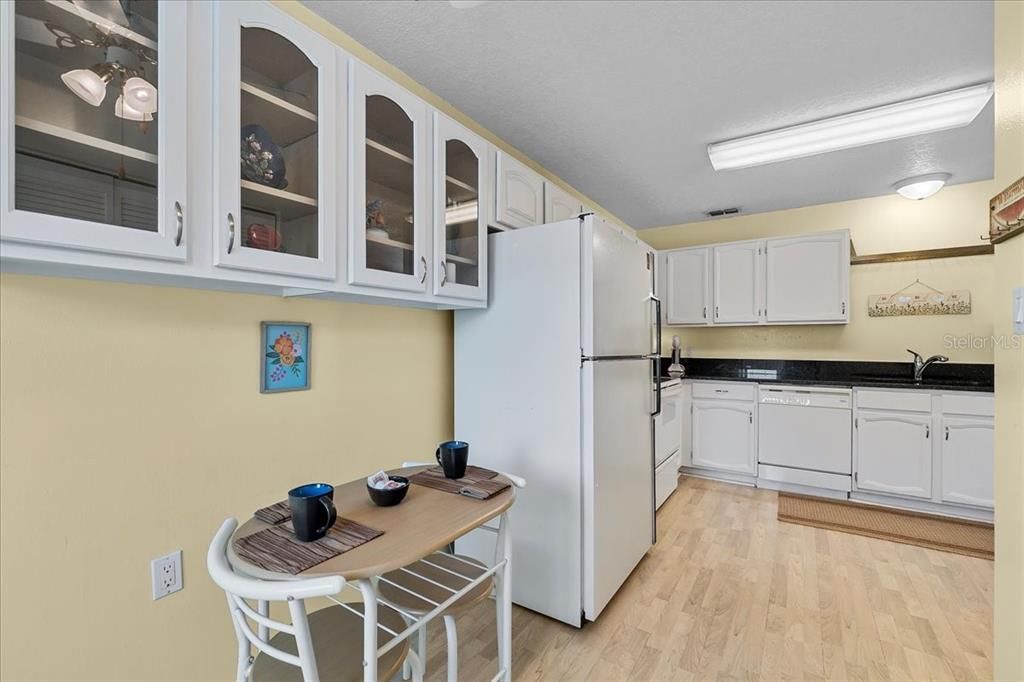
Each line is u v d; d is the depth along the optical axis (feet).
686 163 9.70
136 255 3.17
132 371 4.02
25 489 3.44
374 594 2.98
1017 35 3.72
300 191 4.36
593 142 8.68
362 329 6.18
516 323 6.78
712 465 12.72
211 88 3.58
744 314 12.85
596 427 6.23
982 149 9.01
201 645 4.47
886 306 11.83
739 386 12.34
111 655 3.89
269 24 3.97
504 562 4.40
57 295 3.60
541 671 5.40
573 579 6.20
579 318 6.25
